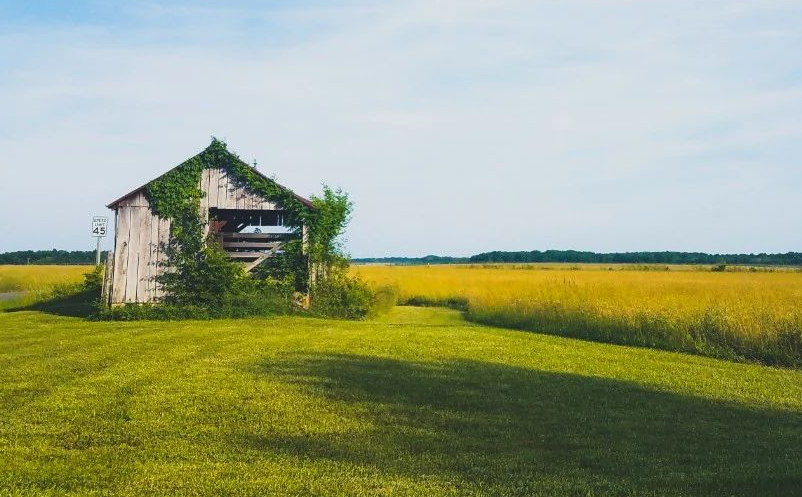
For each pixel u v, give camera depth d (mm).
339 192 26859
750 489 6664
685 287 33062
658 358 16656
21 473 6719
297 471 6887
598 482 6770
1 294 37781
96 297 28828
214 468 6949
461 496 6289
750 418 9906
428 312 32031
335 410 9430
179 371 12039
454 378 12062
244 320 21797
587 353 16766
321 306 25094
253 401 9805
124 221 23922
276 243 25469
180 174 24297
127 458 7262
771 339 17828
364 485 6512
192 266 23781
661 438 8602
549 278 46156
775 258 137750
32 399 9875
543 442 8258
